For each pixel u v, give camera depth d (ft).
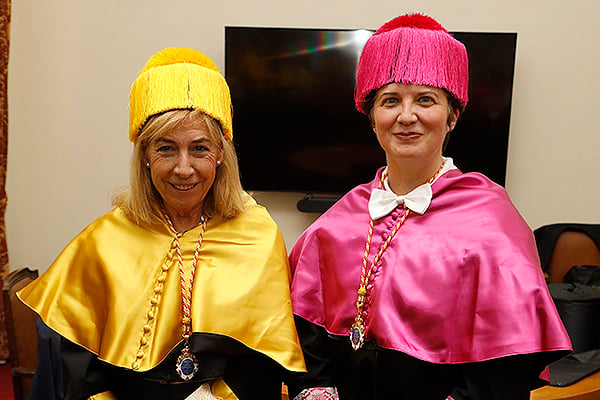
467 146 11.83
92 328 4.31
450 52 4.21
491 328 3.91
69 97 12.53
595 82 11.77
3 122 11.82
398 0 11.92
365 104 4.52
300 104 12.03
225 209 4.55
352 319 4.44
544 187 12.19
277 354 4.28
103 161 12.68
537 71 11.86
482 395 3.98
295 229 12.89
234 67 11.94
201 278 4.34
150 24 12.25
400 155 4.28
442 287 4.13
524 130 12.06
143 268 4.38
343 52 11.76
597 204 12.11
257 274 4.44
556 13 11.68
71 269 4.48
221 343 4.16
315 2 12.05
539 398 5.91
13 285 7.30
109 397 4.26
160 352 4.15
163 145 4.09
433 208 4.42
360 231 4.61
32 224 12.94
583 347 6.91
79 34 12.34
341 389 4.56
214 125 4.16
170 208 4.50
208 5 12.15
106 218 4.62
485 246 4.12
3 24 11.53
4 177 12.01
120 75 12.39
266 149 12.25
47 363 5.50
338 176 12.23
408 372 4.18
